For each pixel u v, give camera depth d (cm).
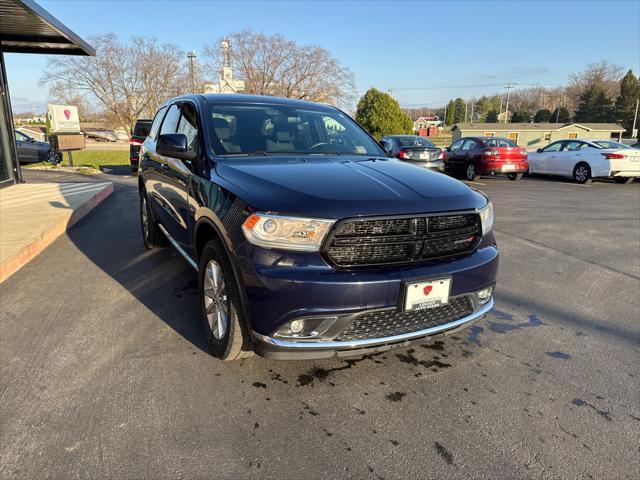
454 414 251
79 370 284
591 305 414
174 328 344
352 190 258
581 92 8969
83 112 4819
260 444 223
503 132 6100
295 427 237
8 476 198
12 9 775
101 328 343
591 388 279
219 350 291
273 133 371
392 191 263
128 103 3938
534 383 283
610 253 592
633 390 277
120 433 228
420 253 257
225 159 322
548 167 1591
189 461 211
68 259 518
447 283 259
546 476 207
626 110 7738
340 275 239
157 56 3938
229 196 269
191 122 380
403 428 238
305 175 281
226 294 278
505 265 535
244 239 246
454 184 294
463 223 274
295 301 235
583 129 6003
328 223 237
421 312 262
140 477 200
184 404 253
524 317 386
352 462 213
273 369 292
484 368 301
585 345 336
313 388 273
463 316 282
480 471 210
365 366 300
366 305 241
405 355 316
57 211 714
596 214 878
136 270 479
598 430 240
